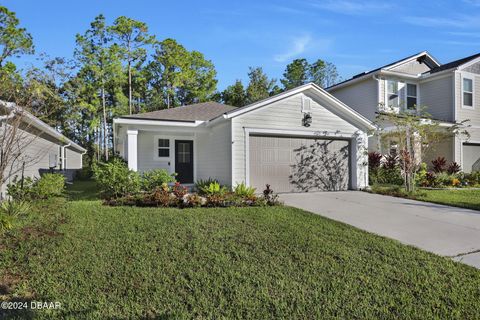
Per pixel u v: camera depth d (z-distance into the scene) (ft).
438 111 53.42
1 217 17.40
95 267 12.75
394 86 52.80
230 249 15.03
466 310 10.25
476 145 55.83
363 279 12.21
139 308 10.01
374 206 27.81
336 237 17.40
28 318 9.41
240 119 33.27
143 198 26.32
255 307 10.18
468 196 34.37
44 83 25.25
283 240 16.52
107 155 92.22
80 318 9.43
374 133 43.04
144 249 14.73
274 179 35.32
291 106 35.45
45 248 14.56
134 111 104.27
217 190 30.17
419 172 44.52
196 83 108.37
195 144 43.16
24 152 32.32
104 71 89.51
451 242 17.39
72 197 32.09
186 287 11.39
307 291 11.24
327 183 38.11
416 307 10.35
